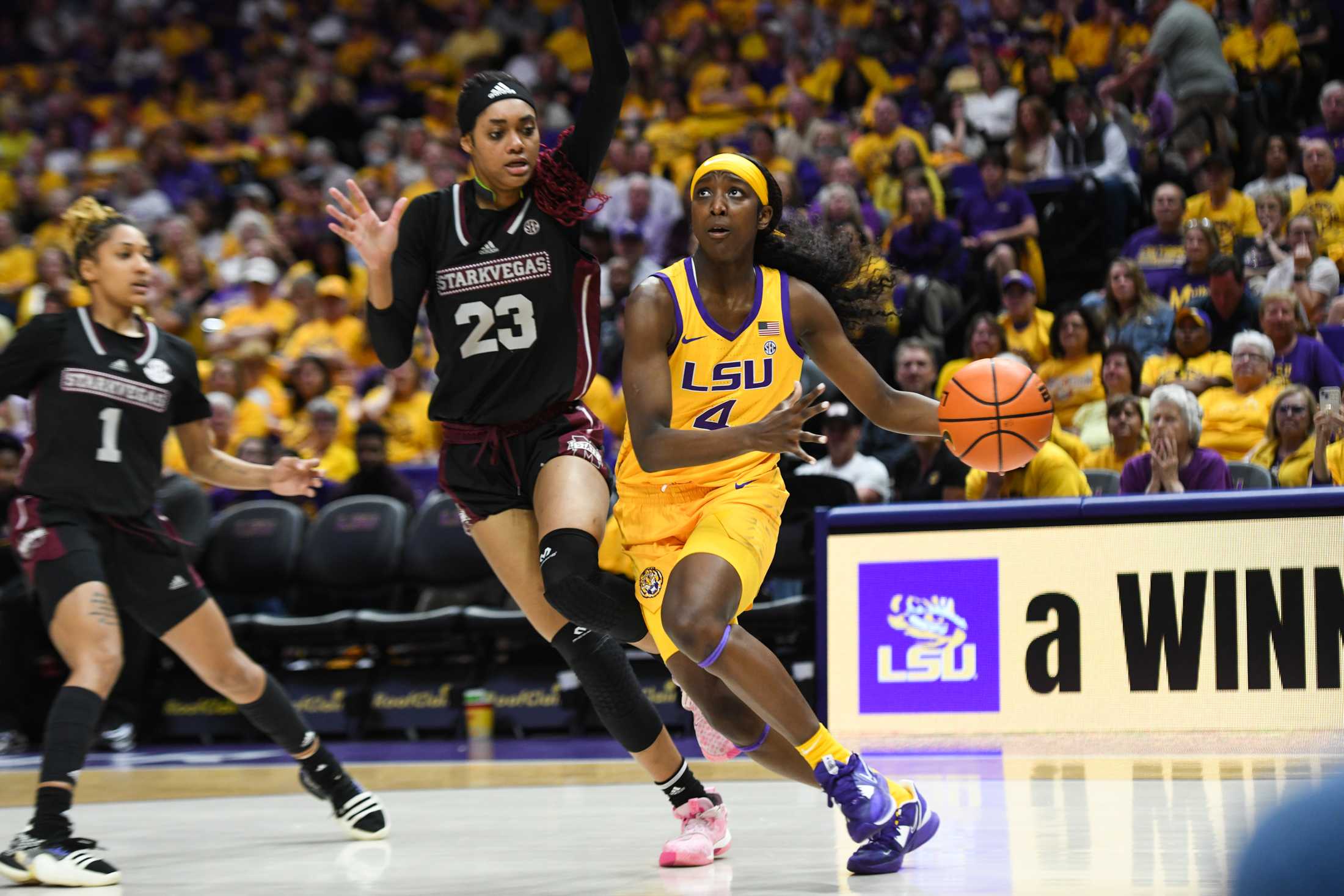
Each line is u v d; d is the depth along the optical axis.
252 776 13.84
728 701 6.98
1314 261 18.06
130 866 7.62
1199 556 12.91
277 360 23.61
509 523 8.16
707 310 6.96
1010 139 24.33
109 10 41.00
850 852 7.26
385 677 18.08
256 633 18.33
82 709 7.76
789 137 26.75
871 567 14.12
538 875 6.68
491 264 8.19
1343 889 1.57
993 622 13.59
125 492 8.54
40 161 34.78
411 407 21.61
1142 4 26.41
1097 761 11.34
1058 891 5.58
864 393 7.32
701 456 6.36
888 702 13.91
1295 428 14.84
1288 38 23.28
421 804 10.45
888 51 29.09
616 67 8.10
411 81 35.22
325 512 18.80
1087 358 18.56
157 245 28.00
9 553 19.42
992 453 7.20
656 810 9.70
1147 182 22.19
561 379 8.15
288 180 30.31
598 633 7.76
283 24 39.53
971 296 21.55
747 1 33.41
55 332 8.46
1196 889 5.51
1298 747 11.77
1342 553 12.47
